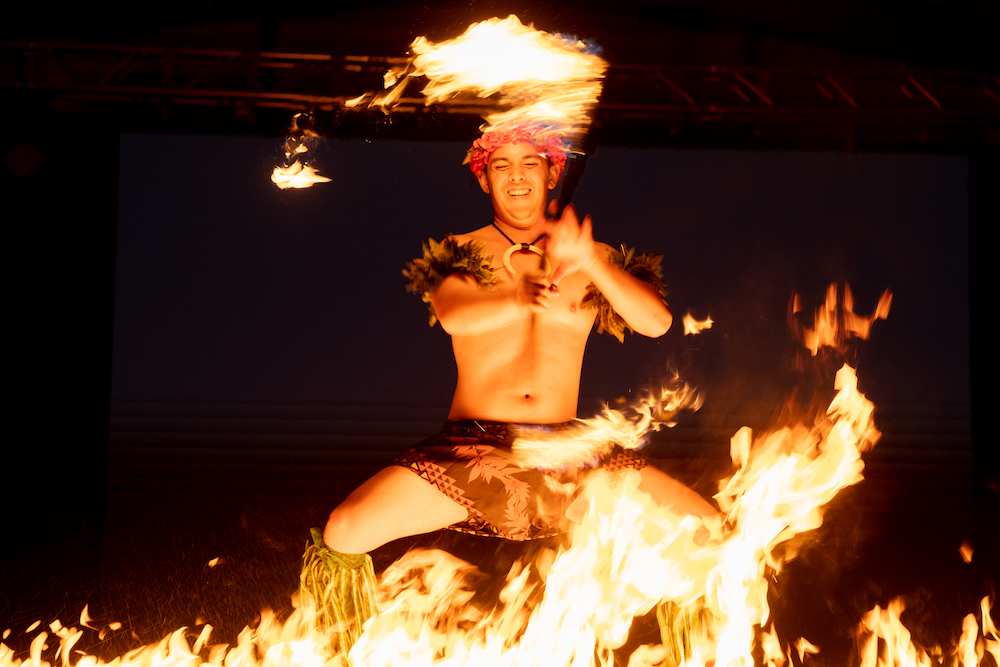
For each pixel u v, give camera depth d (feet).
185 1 28.12
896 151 28.99
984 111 27.14
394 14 30.01
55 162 28.30
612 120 27.73
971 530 19.38
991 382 29.78
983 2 26.96
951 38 27.48
